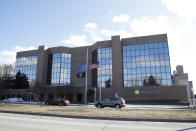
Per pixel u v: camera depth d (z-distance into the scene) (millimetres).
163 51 46156
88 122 10688
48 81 56219
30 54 62219
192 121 10922
